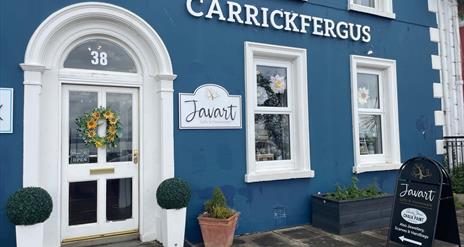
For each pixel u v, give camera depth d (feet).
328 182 20.27
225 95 17.71
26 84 13.91
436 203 14.44
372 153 22.72
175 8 16.89
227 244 15.51
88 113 15.51
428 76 24.85
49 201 13.02
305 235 17.74
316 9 20.61
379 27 22.89
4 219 13.64
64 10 14.47
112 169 15.83
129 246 15.29
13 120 13.82
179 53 16.83
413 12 24.58
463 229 18.56
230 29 18.08
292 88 20.07
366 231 18.28
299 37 19.94
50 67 14.58
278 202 18.88
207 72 17.38
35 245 12.61
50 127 14.56
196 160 16.92
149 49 16.34
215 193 16.15
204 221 15.55
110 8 15.28
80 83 15.20
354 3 22.58
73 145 15.30
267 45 18.84
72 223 15.12
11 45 13.88
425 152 24.13
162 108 16.17
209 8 17.58
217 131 17.47
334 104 20.80
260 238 17.29
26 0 14.16
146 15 16.24
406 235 15.12
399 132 23.18
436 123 24.86
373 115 22.95
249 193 18.13
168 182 15.25
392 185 22.48
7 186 13.67
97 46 15.72
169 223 15.02
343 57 21.33
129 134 16.31
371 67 22.68
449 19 26.32
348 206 18.04
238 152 17.93
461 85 26.21
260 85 19.35
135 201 16.20
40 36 14.14
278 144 19.80
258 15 18.81
